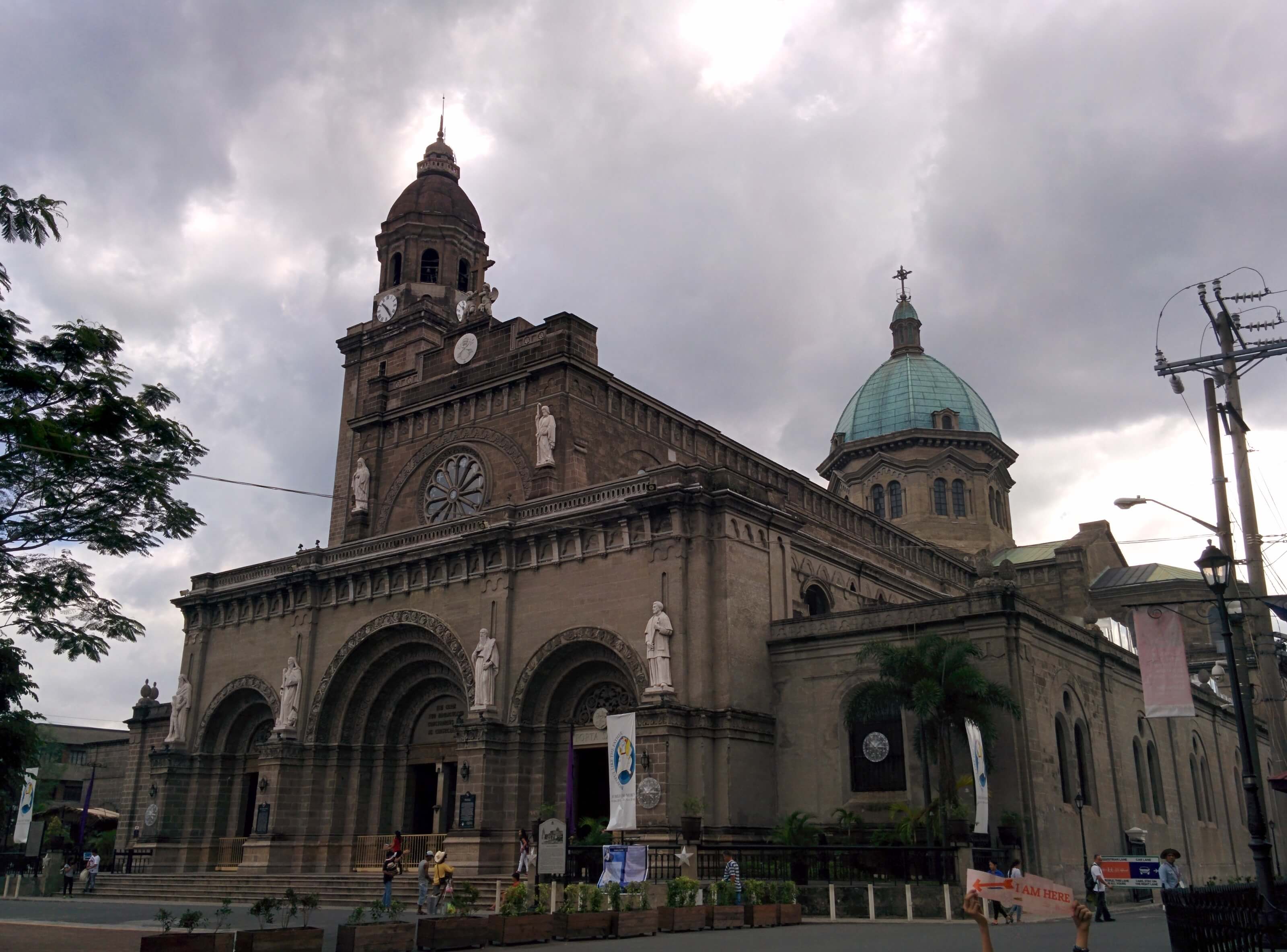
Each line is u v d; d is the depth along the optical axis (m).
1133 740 49.16
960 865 32.41
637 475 44.94
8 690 24.94
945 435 82.44
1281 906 22.48
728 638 41.22
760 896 29.73
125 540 25.30
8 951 21.16
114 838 64.44
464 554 48.59
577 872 36.06
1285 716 30.03
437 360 57.25
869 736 40.62
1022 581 77.00
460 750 44.75
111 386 24.30
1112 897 40.75
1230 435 32.91
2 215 21.00
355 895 41.97
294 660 52.78
